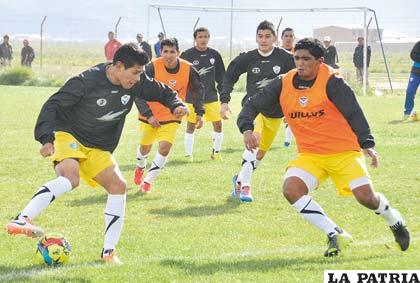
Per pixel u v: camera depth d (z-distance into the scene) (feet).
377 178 52.13
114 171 32.12
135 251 33.99
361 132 31.14
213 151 62.64
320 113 31.78
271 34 48.03
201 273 29.07
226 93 48.65
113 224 31.78
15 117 93.04
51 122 30.30
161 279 28.27
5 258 32.30
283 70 48.37
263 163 59.72
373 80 183.52
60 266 30.71
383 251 32.63
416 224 39.22
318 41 31.58
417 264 30.07
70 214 42.22
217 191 48.93
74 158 31.32
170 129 48.11
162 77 50.08
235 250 33.99
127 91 31.50
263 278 28.25
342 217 40.93
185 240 36.06
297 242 35.70
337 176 32.37
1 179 53.21
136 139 76.18
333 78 31.48
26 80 154.30
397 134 76.28
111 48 155.84
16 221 29.50
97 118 31.50
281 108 32.91
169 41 49.80
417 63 88.33
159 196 47.37
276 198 46.55
